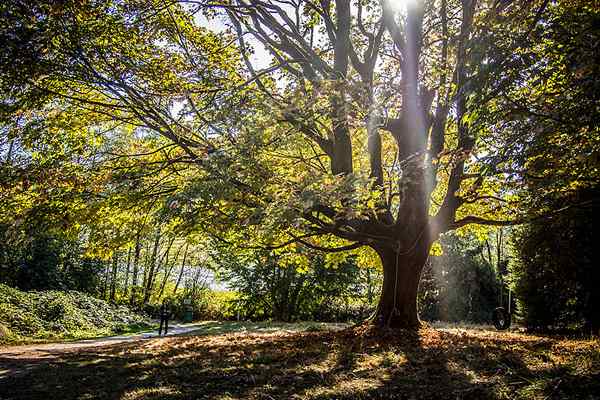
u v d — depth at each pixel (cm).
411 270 1241
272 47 1219
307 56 1182
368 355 891
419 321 1260
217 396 660
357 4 1289
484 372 719
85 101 1052
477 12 1041
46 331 1830
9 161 1172
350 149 1179
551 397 582
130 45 1066
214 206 1006
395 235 1197
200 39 1179
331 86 931
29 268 2420
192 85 1124
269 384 715
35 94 1007
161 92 1090
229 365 864
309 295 2812
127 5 1042
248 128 902
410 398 615
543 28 720
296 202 826
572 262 1516
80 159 1192
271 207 838
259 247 1298
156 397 670
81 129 1184
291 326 2144
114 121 1273
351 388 670
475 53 750
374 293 3794
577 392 589
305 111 940
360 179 861
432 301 2902
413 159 1016
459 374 711
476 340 1028
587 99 678
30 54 920
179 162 1187
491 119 745
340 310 3000
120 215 1276
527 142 773
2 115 1046
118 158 1208
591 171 898
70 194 1096
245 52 1240
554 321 1658
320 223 1092
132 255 3775
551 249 1565
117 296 3556
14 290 2073
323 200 852
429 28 1263
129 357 1009
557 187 992
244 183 920
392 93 1091
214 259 2962
